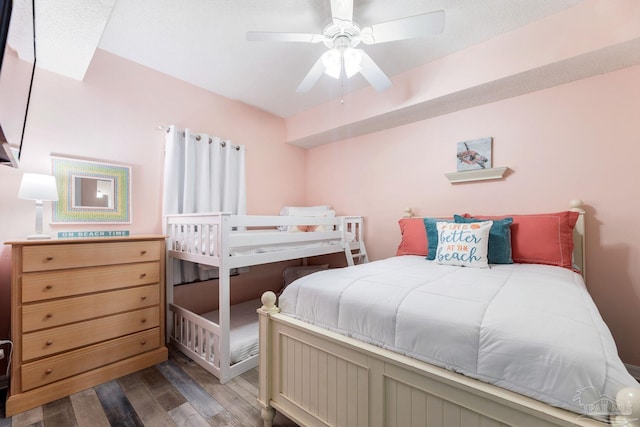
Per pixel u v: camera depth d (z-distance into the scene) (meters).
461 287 1.24
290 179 3.67
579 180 2.04
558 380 0.73
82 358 1.73
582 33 1.72
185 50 2.19
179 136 2.60
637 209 1.84
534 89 2.18
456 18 1.84
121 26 1.91
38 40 1.66
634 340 1.85
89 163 2.12
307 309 1.35
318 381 1.24
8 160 1.30
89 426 1.42
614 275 1.91
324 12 1.79
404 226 2.60
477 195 2.50
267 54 2.24
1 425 1.42
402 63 2.38
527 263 1.93
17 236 1.84
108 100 2.23
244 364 1.96
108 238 1.83
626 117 1.88
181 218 2.26
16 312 1.52
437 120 2.72
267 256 2.13
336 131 3.17
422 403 0.95
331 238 2.70
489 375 0.84
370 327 1.12
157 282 2.08
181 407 1.58
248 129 3.20
